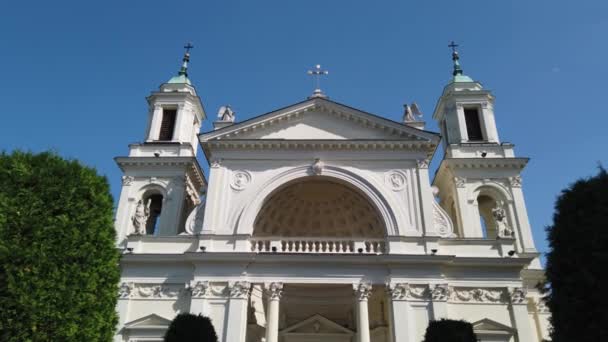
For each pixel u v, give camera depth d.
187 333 21.61
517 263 26.94
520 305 26.31
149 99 39.12
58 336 15.09
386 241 27.64
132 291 27.16
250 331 30.59
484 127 37.16
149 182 34.25
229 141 30.42
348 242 29.67
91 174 18.34
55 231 16.02
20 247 14.95
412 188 29.23
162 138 37.75
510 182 33.88
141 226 29.64
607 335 15.80
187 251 27.02
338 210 33.03
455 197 33.72
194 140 39.69
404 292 25.84
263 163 30.20
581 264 17.09
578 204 18.09
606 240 16.66
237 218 28.53
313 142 30.27
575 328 16.83
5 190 15.77
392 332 25.06
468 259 26.97
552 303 18.00
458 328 21.53
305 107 31.53
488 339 25.61
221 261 26.86
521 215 32.81
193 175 36.00
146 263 27.73
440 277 26.27
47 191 16.45
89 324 16.19
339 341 30.84
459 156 35.53
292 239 28.17
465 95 38.38
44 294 15.02
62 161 17.83
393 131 30.83
